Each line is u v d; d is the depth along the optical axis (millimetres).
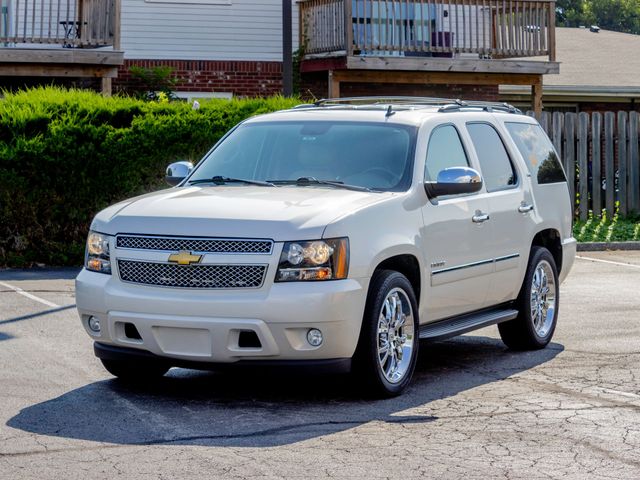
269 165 9930
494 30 30359
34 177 17141
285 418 8281
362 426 8062
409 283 9156
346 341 8430
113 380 9594
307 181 9562
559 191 12102
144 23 27500
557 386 9555
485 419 8312
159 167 17750
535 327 11344
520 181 11219
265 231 8336
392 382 9016
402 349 9195
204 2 27766
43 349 10914
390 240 8852
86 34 24516
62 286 15273
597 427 8070
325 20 27594
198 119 17891
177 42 27719
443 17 27938
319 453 7309
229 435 7754
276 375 8422
